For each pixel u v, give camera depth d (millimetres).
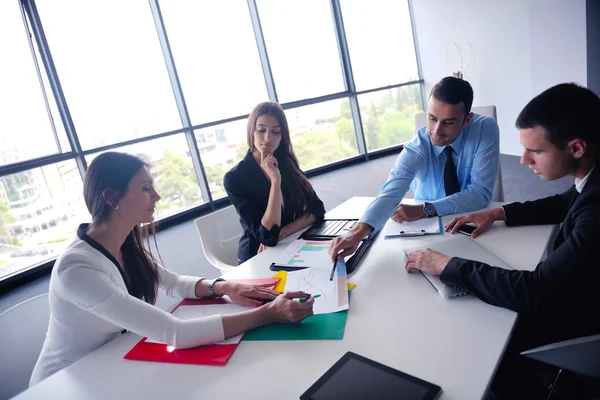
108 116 4180
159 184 4559
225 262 2031
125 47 4203
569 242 923
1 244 3637
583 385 1112
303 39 5301
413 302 1063
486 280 999
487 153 1732
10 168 3627
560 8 3936
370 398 751
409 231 1508
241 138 5043
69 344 1118
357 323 1010
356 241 1396
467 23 4953
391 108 6070
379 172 5254
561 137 927
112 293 1029
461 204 1620
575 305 1002
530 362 1250
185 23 4496
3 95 3602
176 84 4496
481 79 5008
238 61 4902
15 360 1237
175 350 1020
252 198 1878
